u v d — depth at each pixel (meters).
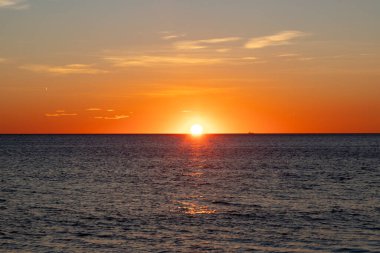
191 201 51.69
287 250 32.69
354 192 58.50
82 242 34.41
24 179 72.94
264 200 52.31
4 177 75.62
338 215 43.66
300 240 35.03
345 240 35.03
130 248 33.00
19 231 37.31
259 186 64.62
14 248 32.91
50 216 42.94
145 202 50.91
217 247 33.31
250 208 47.25
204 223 40.31
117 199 52.91
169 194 57.03
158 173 83.69
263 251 32.44
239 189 61.53
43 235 36.19
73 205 48.69
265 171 87.06
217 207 47.84
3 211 45.16
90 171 87.19
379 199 52.81
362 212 45.06
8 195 55.44
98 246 33.44
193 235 36.41
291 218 42.31
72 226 39.09
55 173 82.81
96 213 44.47
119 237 35.78
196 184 67.12
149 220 41.47
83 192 58.50
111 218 42.25
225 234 36.69
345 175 79.06
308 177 75.94
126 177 76.88
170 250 32.62
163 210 46.16
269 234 36.69
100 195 55.97
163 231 37.59
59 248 32.94
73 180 72.00
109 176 78.44
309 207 47.72
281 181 70.44
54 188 62.19
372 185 65.50
